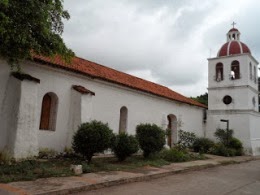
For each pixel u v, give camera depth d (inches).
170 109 822.5
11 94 422.9
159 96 759.7
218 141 947.3
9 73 426.9
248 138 915.4
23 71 449.4
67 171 351.3
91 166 401.4
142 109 712.4
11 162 383.2
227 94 981.2
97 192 289.0
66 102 520.7
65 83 522.6
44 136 479.2
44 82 484.7
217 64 1029.8
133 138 509.4
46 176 323.3
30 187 271.6
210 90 1023.0
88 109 521.7
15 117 406.6
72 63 579.8
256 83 1039.0
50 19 349.1
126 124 660.7
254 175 474.6
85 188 293.1
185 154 636.7
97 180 323.3
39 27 325.4
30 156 413.1
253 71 1018.7
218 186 352.5
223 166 591.5
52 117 506.6
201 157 656.4
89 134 421.7
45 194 255.6
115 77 681.0
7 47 333.7
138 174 385.1
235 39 1051.3
